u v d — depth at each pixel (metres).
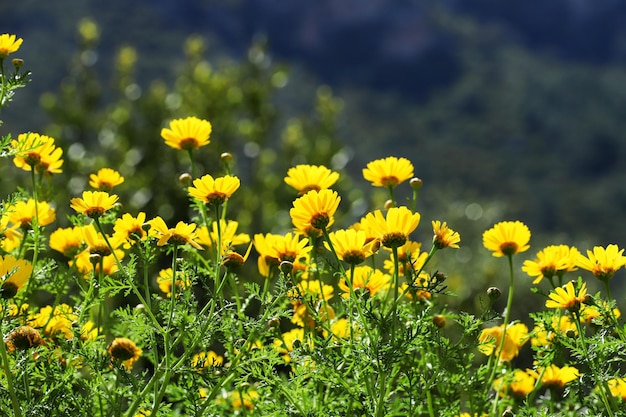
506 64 119.38
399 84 119.19
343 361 2.63
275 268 3.05
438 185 91.62
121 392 2.58
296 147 15.14
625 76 114.81
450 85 116.75
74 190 9.58
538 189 91.25
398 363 2.69
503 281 12.72
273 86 15.39
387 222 2.60
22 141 2.72
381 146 99.69
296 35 127.62
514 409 3.15
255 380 3.34
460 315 2.83
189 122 3.33
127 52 16.45
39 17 76.12
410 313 2.99
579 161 96.38
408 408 2.70
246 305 2.82
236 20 117.06
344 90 120.44
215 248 3.08
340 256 2.70
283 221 12.38
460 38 123.88
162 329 2.48
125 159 12.77
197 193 2.65
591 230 83.94
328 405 2.79
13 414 2.44
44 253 4.00
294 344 2.80
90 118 15.37
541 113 104.19
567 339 2.75
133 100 15.11
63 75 65.81
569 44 141.50
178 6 102.19
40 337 2.57
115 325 3.11
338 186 13.56
